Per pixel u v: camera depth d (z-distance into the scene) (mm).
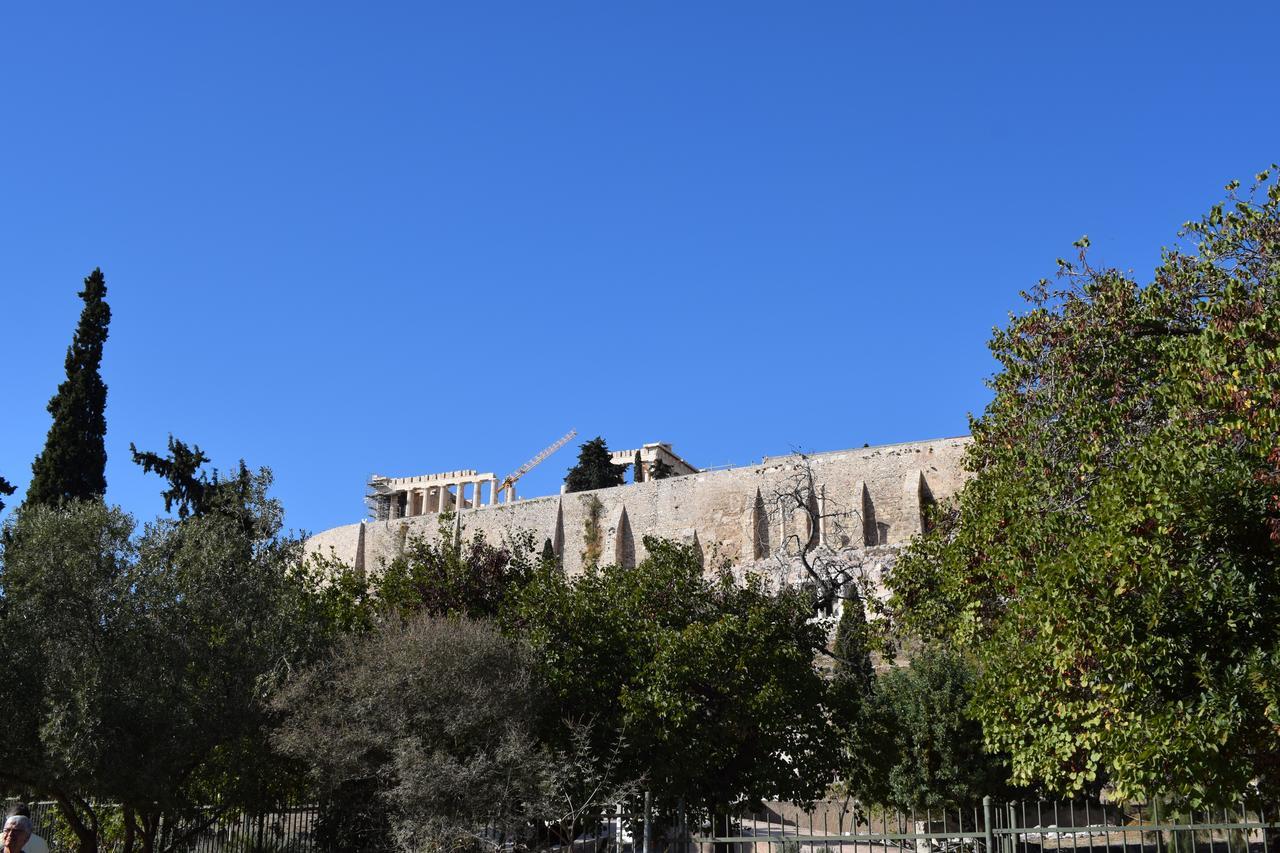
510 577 27844
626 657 22922
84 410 39531
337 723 20422
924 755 29609
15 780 21578
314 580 28031
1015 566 17172
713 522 78375
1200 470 14008
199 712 21828
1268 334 15406
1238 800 14734
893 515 73125
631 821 19656
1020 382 20703
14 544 23547
